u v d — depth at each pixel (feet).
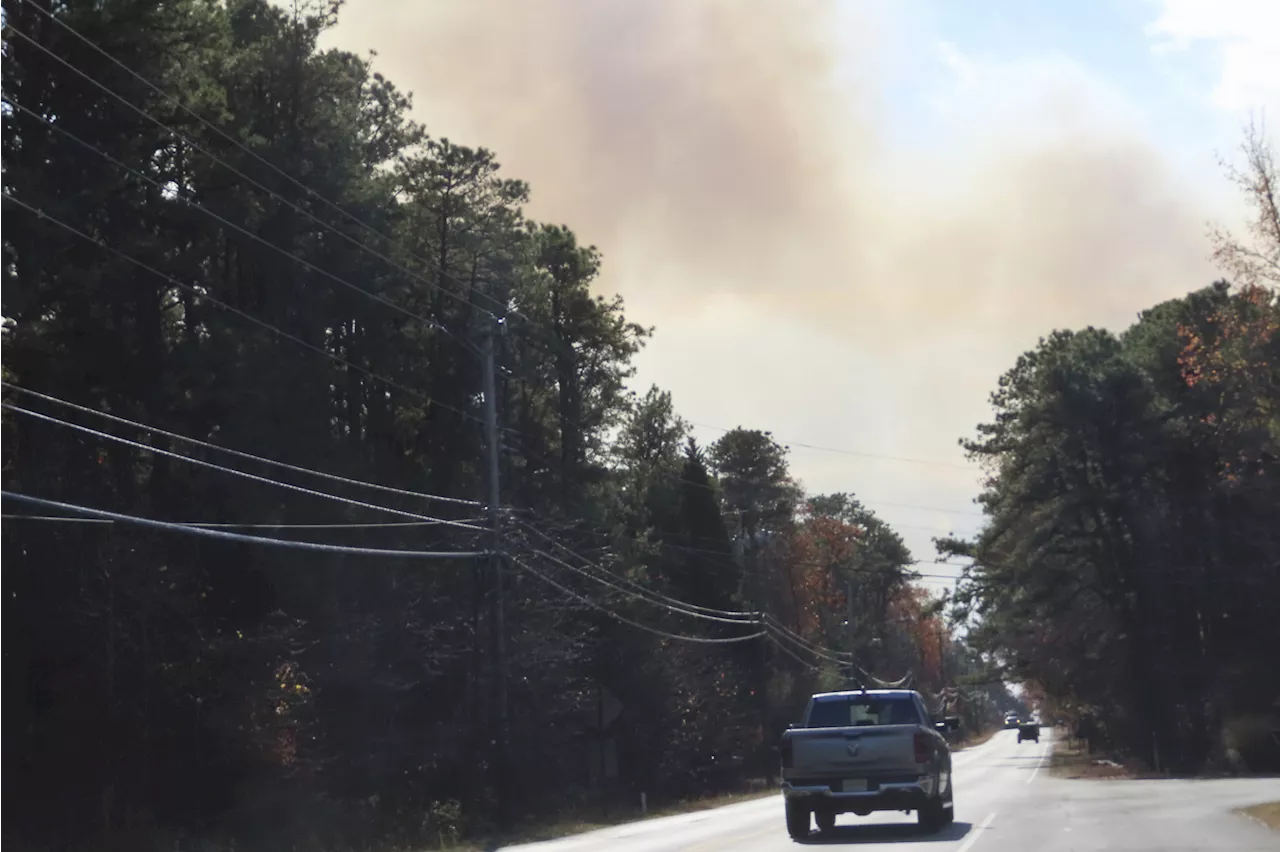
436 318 164.55
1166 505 222.89
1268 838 67.31
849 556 358.02
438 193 167.84
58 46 101.50
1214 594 212.43
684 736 191.01
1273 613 210.38
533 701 148.15
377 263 143.33
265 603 116.98
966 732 577.84
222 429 117.91
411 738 134.82
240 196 124.26
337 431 156.46
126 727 97.71
